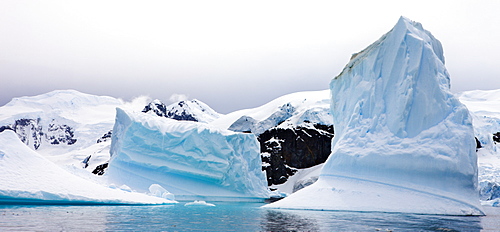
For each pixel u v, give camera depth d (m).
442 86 25.73
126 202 27.95
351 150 26.44
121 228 16.06
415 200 23.14
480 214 22.61
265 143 79.25
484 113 95.69
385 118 26.38
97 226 16.44
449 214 22.27
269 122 88.19
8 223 16.56
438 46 29.34
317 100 90.94
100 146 117.62
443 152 23.75
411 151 24.44
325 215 22.08
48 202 24.56
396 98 26.11
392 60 26.98
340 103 30.53
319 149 76.75
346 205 24.25
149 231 15.41
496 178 56.22
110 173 46.62
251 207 31.06
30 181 24.67
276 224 18.19
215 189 46.75
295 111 88.75
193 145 45.53
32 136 186.25
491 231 16.06
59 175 26.81
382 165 24.91
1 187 23.09
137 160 45.28
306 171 74.06
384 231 15.73
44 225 16.20
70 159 111.94
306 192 27.38
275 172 74.88
